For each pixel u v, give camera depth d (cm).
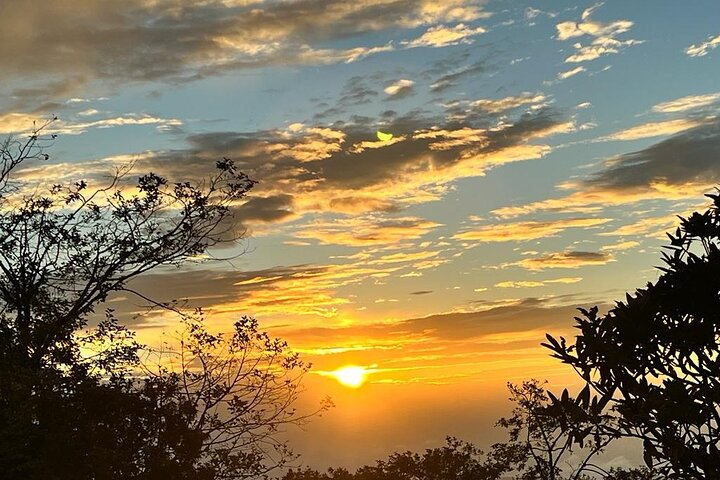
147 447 1867
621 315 702
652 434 670
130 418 1848
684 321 705
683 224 732
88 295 2266
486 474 3812
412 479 4112
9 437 1561
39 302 2117
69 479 1661
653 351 696
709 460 646
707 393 646
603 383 700
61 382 1783
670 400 647
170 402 1955
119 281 2312
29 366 1820
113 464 1739
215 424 2164
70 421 1736
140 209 2388
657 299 705
